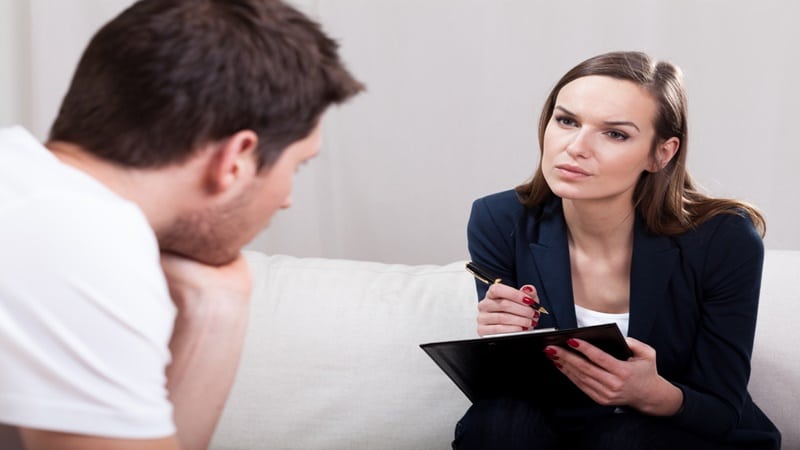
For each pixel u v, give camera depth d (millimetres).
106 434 881
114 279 877
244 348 1943
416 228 2801
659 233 1706
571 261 1777
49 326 857
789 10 2598
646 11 2629
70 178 921
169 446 928
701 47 2645
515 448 1618
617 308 1760
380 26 2725
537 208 1818
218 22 977
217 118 967
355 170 2783
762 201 2689
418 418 1892
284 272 2055
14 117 2742
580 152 1586
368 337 1935
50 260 860
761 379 1864
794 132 2646
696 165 2705
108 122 967
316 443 1895
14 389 862
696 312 1716
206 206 1015
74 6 2691
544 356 1588
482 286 1844
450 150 2756
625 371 1546
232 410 1911
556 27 2670
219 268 1178
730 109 2666
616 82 1590
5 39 2693
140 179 980
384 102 2754
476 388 1742
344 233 2807
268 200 1045
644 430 1606
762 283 1936
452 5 2693
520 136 2727
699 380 1702
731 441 1678
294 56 1005
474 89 2723
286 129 1012
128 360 888
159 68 955
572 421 1752
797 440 1846
